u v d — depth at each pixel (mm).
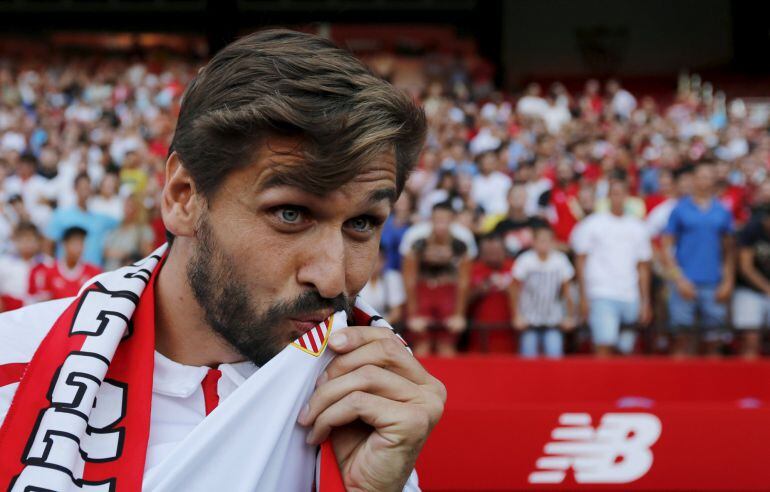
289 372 819
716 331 4672
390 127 767
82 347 832
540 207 5852
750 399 3658
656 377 3676
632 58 17266
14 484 760
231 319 802
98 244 5234
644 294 4719
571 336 4664
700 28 17047
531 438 2768
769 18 16516
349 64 787
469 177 6477
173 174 844
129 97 11602
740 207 6695
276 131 738
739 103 14086
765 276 4863
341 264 780
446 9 17062
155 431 851
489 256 4680
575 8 17156
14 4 17328
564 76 17297
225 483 801
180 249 879
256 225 772
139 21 17297
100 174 6762
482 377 3693
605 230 4629
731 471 2746
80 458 795
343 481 871
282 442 833
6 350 873
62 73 13664
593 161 8422
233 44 815
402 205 4895
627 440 2770
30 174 6539
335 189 754
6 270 4359
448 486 2750
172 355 899
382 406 840
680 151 8438
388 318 4562
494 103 12242
